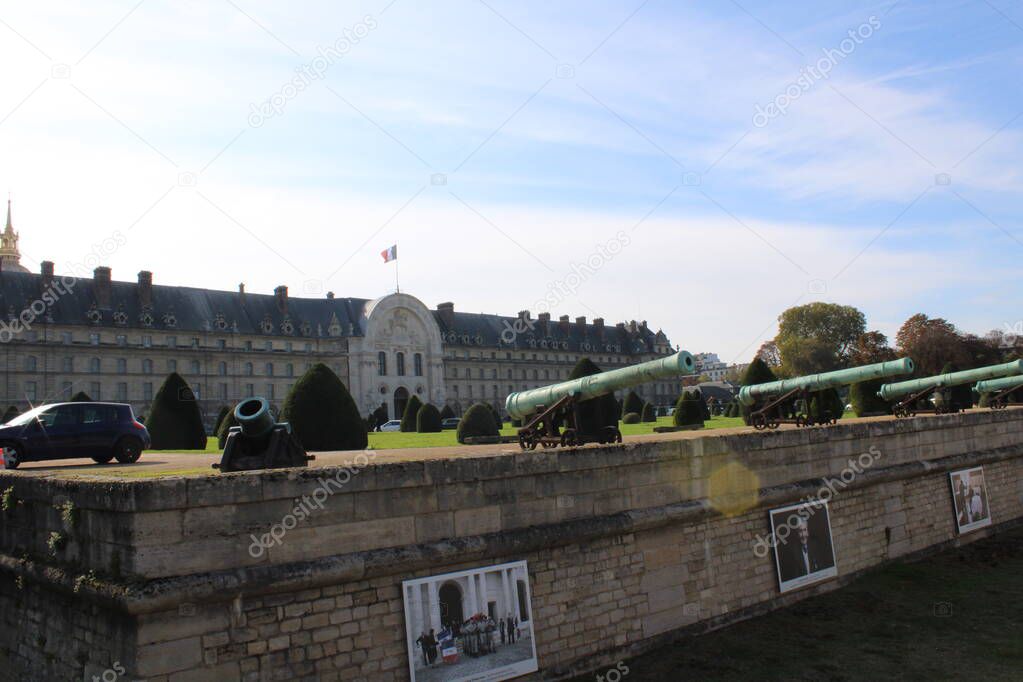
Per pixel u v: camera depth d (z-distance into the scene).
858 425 21.41
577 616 13.78
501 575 12.74
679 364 14.13
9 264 103.38
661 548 15.48
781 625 16.39
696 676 13.49
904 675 13.48
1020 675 13.36
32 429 17.30
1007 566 21.45
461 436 34.03
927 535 23.39
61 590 10.93
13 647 12.87
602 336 160.75
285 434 12.50
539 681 12.92
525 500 13.30
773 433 18.48
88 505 10.37
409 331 117.75
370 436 40.81
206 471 13.90
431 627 11.80
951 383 30.31
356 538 11.19
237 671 10.00
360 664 11.05
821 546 19.22
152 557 9.48
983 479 26.70
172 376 32.69
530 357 142.62
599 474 14.52
